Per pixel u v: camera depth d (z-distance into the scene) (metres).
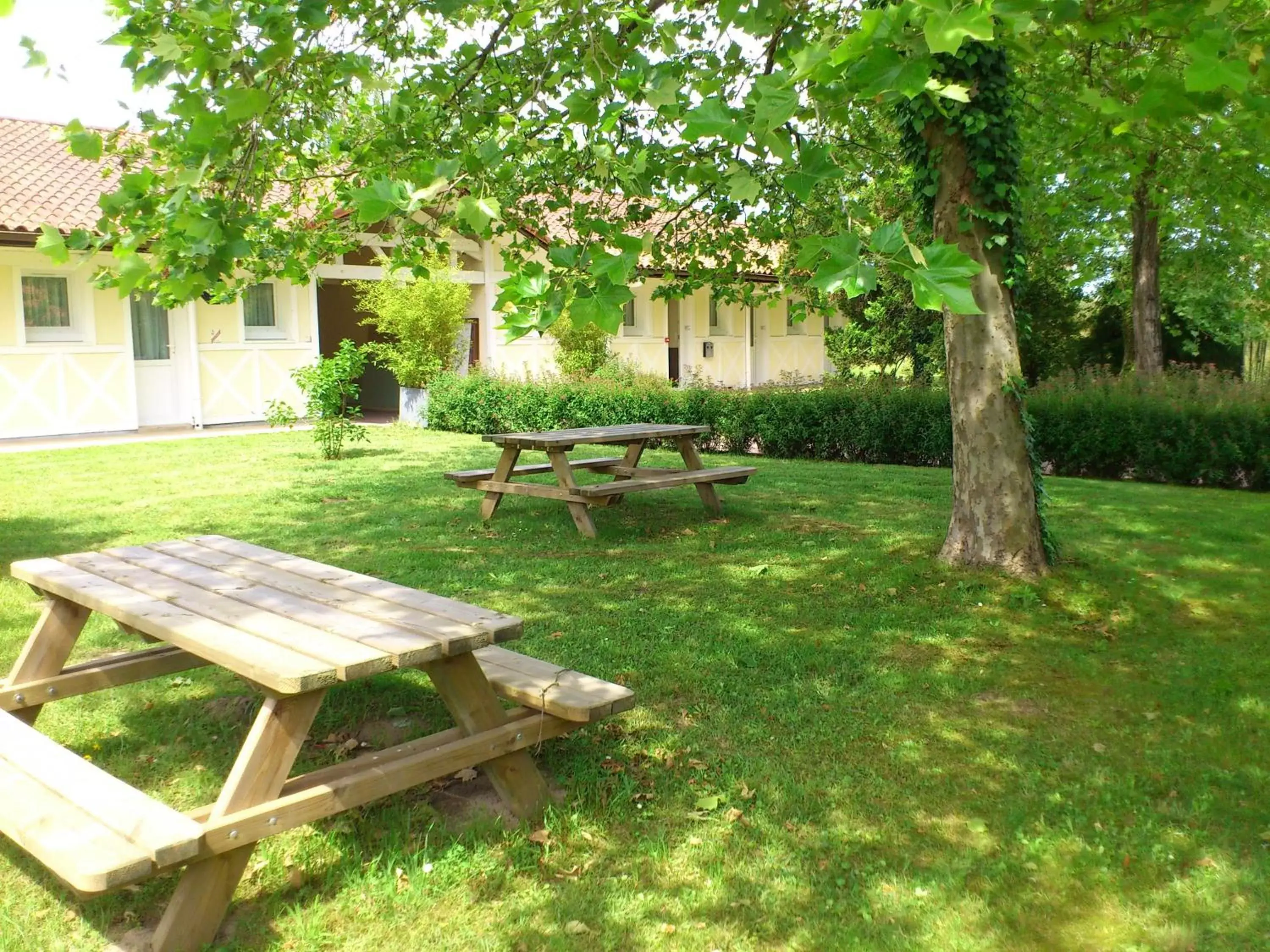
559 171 6.02
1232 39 2.47
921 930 2.90
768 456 14.48
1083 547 7.56
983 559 6.67
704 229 7.72
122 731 4.22
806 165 2.53
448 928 2.87
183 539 4.86
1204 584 6.52
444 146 5.12
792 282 7.68
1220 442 11.18
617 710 3.48
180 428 16.73
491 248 20.19
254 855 3.20
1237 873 3.20
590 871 3.18
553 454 8.13
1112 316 25.38
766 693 4.67
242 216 3.46
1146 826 3.48
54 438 15.13
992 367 6.57
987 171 6.24
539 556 7.36
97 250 3.17
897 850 3.34
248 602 3.60
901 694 4.71
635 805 3.60
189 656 4.35
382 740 4.13
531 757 3.95
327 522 8.63
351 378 13.16
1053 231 16.25
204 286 3.25
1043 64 6.21
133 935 2.84
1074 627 5.68
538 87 4.07
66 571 4.12
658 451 14.79
